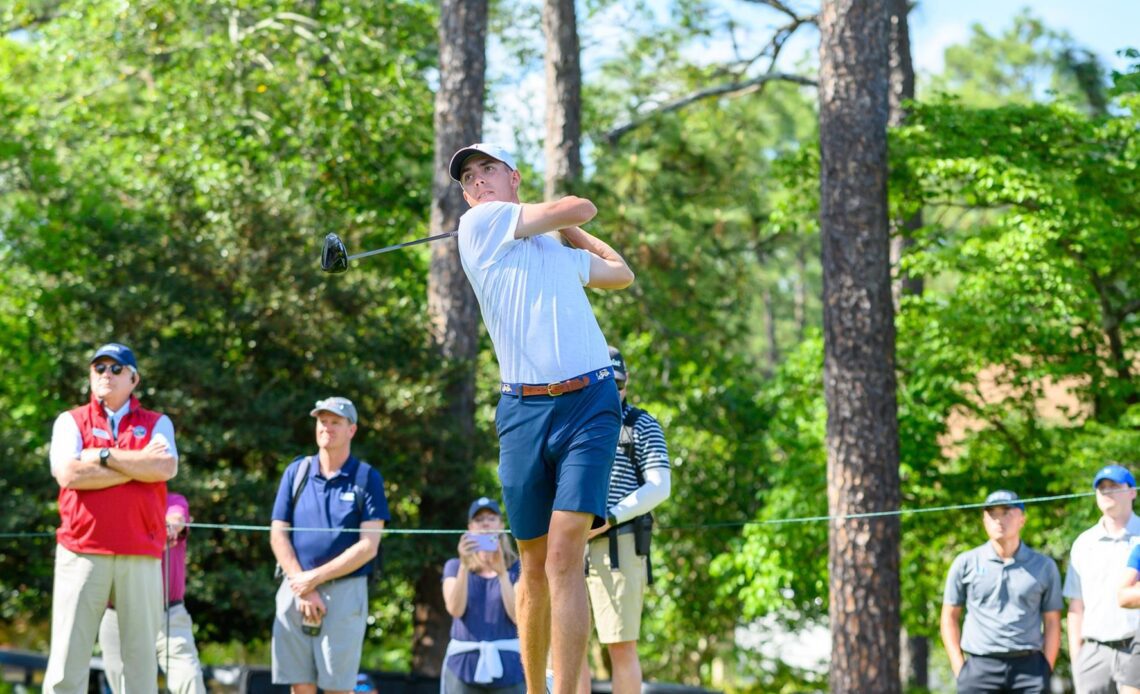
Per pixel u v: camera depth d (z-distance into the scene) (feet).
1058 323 65.31
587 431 17.13
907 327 69.31
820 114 55.98
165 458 25.45
